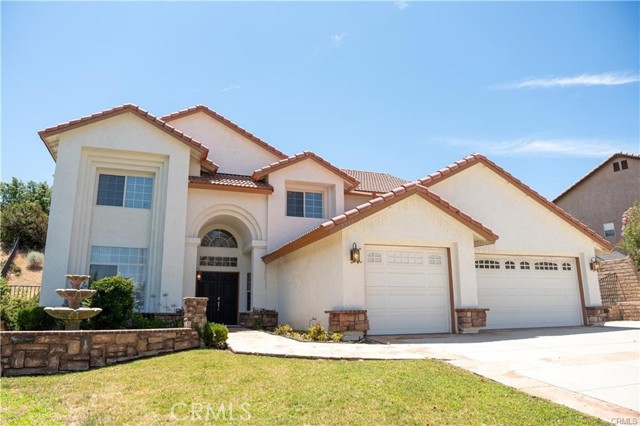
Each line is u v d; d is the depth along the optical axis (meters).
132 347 9.47
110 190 17.06
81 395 6.46
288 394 6.27
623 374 7.29
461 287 13.97
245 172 21.17
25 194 45.25
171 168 17.23
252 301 18.09
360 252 12.94
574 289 18.28
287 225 18.95
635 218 25.69
